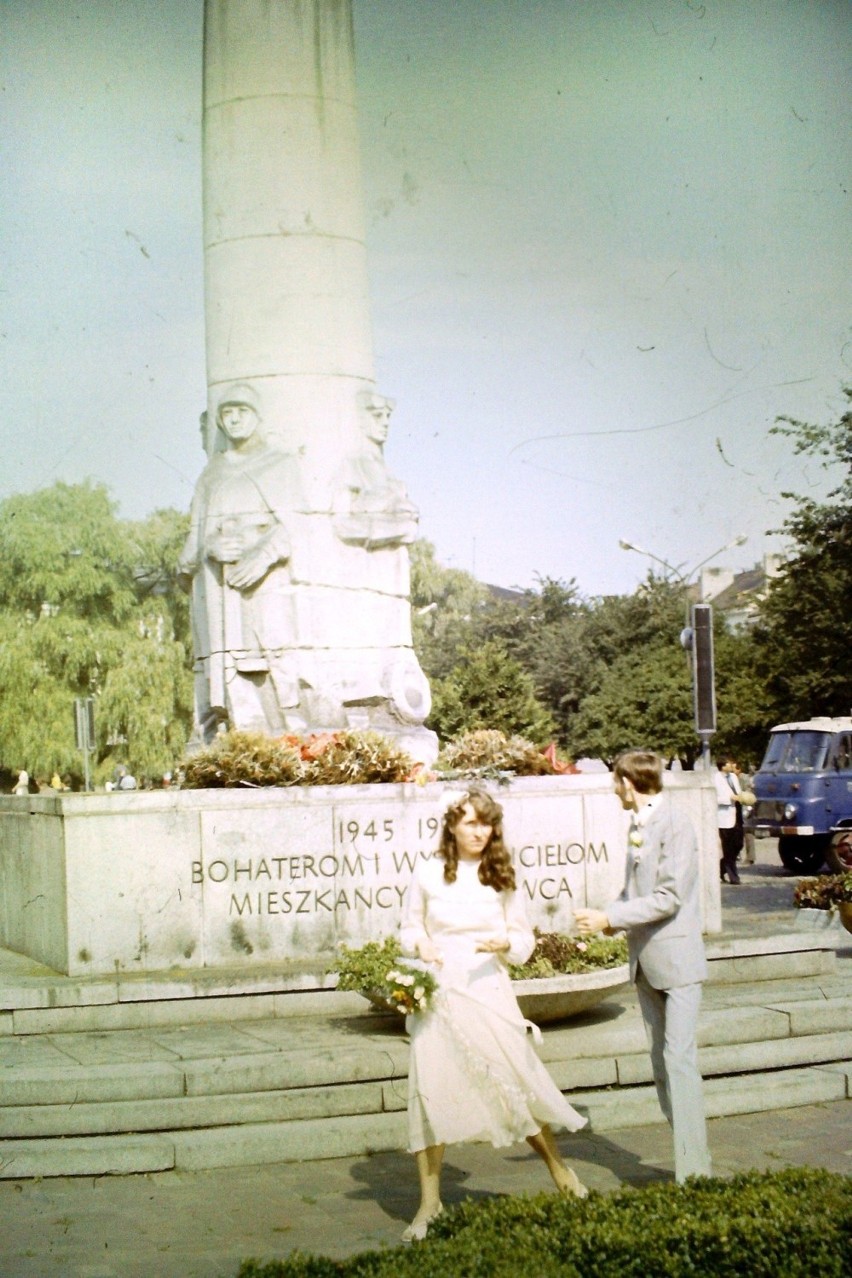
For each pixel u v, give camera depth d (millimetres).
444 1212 6402
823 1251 5414
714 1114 8766
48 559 41000
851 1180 6297
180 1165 7859
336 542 13141
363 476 13281
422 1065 6695
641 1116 8586
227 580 12992
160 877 10523
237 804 10656
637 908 7031
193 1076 8430
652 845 7141
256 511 13039
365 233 13688
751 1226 5672
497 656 37281
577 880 11523
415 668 13312
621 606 47875
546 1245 5590
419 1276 5293
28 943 11758
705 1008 9984
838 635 34062
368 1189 7520
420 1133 6691
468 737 11977
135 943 10453
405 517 13312
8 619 41781
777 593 35156
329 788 10844
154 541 42094
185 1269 6418
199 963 10547
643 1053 9203
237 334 13305
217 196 13422
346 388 13359
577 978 9172
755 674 36750
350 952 9438
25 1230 6973
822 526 33906
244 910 10641
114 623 42094
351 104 13641
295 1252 5793
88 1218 7125
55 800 10711
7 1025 9703
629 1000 10336
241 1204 7297
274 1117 8273
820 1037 9688
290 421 13203
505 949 6762
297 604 12945
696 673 19359
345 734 11336
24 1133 8031
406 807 10953
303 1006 10125
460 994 6711
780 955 11445
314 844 10773
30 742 40844
